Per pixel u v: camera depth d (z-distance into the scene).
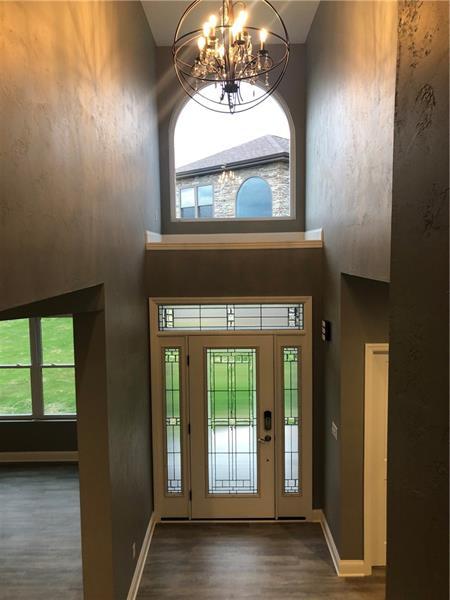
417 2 1.28
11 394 6.31
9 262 1.65
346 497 3.87
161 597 3.66
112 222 3.18
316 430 4.73
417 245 1.28
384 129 2.46
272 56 5.39
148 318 4.65
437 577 1.16
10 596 3.71
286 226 5.53
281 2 4.42
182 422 4.79
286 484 4.81
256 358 4.75
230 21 3.07
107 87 3.07
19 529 4.67
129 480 3.62
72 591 3.75
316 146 4.69
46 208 2.00
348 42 3.27
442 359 1.13
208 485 4.82
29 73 1.83
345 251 3.49
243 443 4.81
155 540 4.47
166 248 4.59
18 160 1.72
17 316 2.02
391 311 1.48
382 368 3.82
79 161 2.47
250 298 4.62
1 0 1.60
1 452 6.29
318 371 4.67
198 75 3.41
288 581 3.84
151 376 4.71
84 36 2.58
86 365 2.95
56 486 5.58
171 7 4.42
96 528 2.98
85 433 2.96
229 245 4.59
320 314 4.62
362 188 2.95
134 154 3.97
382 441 3.85
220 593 3.70
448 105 1.09
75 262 2.39
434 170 1.17
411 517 1.33
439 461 1.15
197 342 4.75
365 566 3.89
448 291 1.09
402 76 1.38
